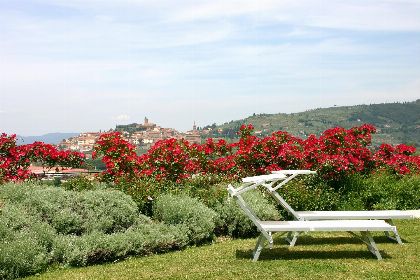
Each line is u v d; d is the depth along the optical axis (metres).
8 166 12.97
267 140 14.65
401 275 7.14
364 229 8.20
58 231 8.96
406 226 11.10
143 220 10.20
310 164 13.79
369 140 16.06
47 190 9.88
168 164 13.77
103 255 8.36
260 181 8.25
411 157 15.89
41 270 7.67
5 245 7.47
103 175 13.31
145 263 8.18
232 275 7.25
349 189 13.61
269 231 8.25
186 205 10.34
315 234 10.61
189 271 7.54
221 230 10.69
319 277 7.08
